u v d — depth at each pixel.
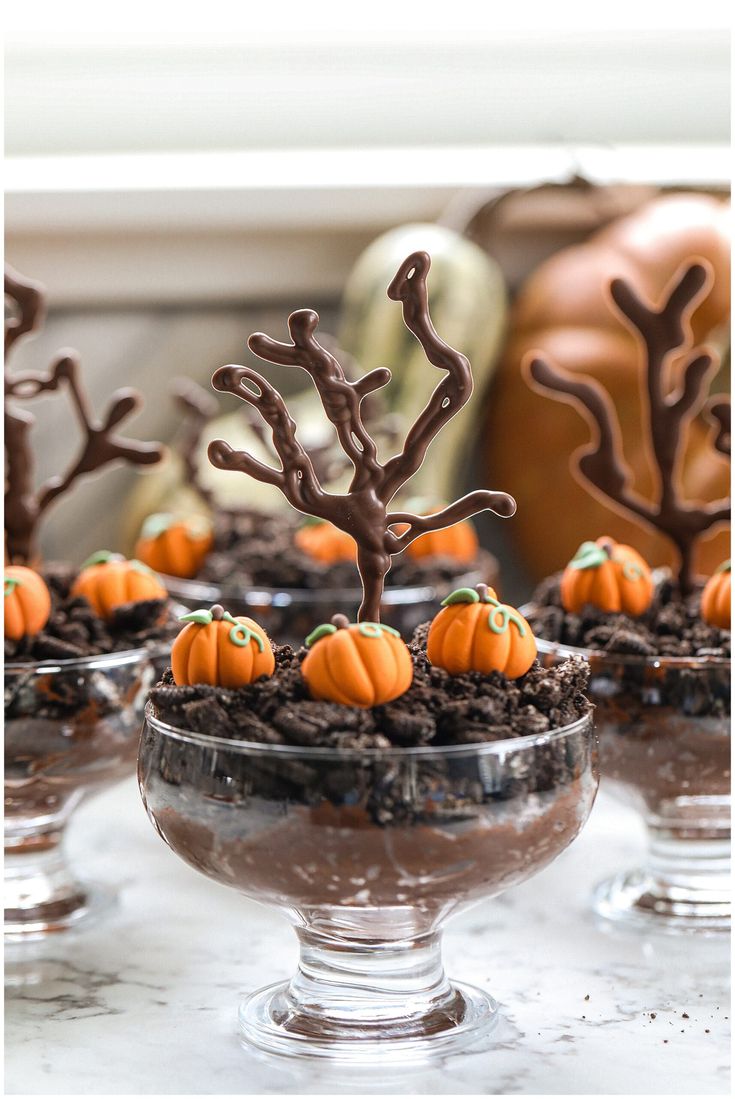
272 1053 0.62
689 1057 0.62
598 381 1.04
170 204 1.11
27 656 0.68
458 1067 0.61
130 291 1.13
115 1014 0.65
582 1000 0.65
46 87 1.04
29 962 0.68
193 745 0.60
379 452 1.01
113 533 1.16
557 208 1.12
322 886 0.59
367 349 1.07
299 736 0.59
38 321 0.77
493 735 0.60
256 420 0.93
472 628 0.62
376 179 1.12
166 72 1.04
